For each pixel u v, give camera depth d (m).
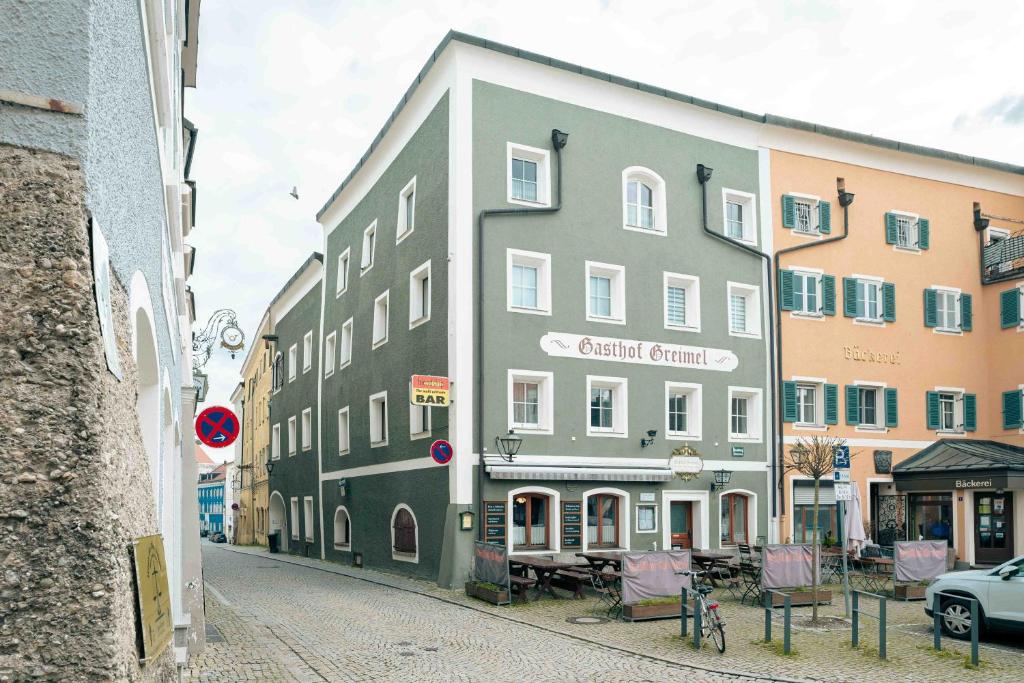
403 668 10.60
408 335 22.97
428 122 22.36
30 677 2.49
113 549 2.68
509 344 20.42
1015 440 27.34
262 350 48.31
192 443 13.74
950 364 27.73
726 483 22.86
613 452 21.50
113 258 3.06
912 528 26.23
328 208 31.98
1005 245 28.14
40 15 2.60
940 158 28.03
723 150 24.62
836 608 15.88
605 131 22.59
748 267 24.58
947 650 11.64
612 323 21.98
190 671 10.10
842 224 26.38
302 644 12.15
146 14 4.04
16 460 2.53
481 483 19.47
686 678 10.16
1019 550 24.06
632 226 22.66
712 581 18.75
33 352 2.57
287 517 38.38
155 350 4.98
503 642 12.47
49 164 2.60
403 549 22.69
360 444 26.80
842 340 25.91
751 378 24.11
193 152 13.38
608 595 17.19
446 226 20.81
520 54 21.36
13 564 2.50
